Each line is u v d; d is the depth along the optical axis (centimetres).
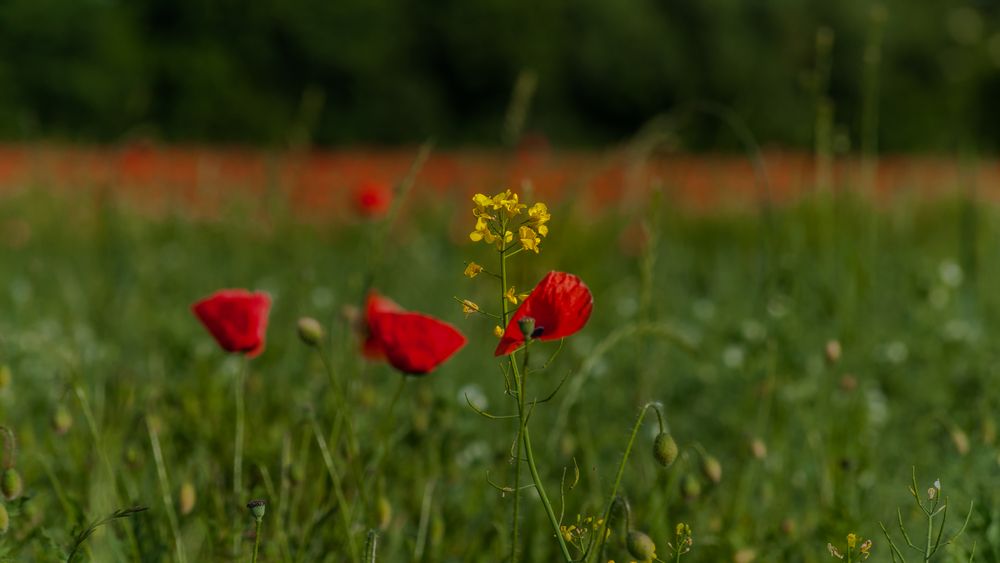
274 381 594
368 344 408
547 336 291
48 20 3534
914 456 502
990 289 841
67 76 3512
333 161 2200
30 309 826
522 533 425
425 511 410
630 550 283
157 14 3928
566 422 506
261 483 422
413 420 465
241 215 1130
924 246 1162
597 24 4644
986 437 438
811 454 529
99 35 3600
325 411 473
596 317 873
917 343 727
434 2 4612
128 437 441
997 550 379
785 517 443
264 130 3975
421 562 413
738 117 650
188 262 1059
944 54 4256
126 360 652
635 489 461
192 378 589
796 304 705
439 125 4591
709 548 412
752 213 1496
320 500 413
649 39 4488
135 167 1326
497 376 627
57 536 383
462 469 484
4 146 2252
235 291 384
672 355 676
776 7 3834
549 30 4669
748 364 604
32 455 442
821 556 406
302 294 706
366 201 938
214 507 405
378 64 4409
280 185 1114
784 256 660
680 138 679
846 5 3838
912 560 380
